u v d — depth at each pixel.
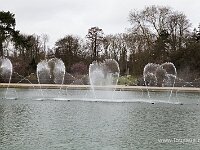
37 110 24.39
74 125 18.61
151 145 14.69
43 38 100.38
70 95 38.44
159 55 65.25
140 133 16.92
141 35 69.19
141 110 25.23
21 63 67.69
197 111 25.12
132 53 75.38
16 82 57.75
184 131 17.53
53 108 25.64
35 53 88.06
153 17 69.44
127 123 19.53
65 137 15.78
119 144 14.74
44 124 18.80
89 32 92.38
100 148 14.05
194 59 61.19
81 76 60.28
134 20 70.38
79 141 15.11
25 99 32.56
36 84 52.88
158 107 27.34
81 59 88.31
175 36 71.19
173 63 61.88
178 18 70.62
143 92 44.59
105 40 92.25
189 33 72.38
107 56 91.62
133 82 56.78
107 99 33.72
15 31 67.38
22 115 21.86
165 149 14.10
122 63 83.81
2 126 18.08
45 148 13.91
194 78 58.00
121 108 26.20
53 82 59.09
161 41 66.50
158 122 20.03
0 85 49.66
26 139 15.30
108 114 22.83
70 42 89.75
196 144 14.93
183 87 52.53
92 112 23.67
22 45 68.94
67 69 76.38
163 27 69.88
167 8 69.81
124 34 83.75
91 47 92.38
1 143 14.59
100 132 16.97
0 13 65.44
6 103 28.77
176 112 24.44
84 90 47.03
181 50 63.16
